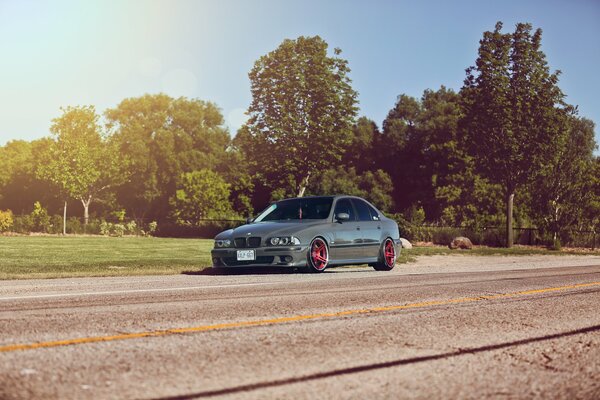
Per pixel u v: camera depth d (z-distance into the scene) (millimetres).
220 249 12719
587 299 7680
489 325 5668
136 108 81625
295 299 7422
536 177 35031
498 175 35719
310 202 13727
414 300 7398
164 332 5074
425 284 9586
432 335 5141
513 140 34812
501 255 24828
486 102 35844
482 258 22312
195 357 4211
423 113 77312
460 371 3951
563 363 4234
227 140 86562
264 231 12547
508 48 36000
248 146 44719
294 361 4145
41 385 3449
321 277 11297
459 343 4828
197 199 47188
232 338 4887
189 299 7387
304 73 43688
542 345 4816
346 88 44375
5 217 42438
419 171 73750
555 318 6141
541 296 7941
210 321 5672
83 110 48312
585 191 34188
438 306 6871
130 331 5102
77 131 47438
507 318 6090
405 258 19781
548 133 34719
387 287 9039
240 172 77875
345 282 9977
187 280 10602
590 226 33781
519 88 35906
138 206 74812
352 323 5664
